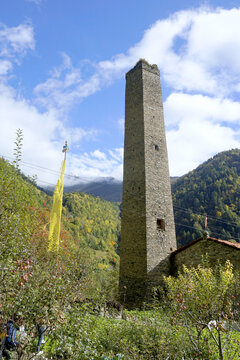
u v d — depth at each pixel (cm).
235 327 818
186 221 5941
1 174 1288
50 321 562
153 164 2284
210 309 751
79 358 674
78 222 8138
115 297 2045
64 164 1470
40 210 1506
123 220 2242
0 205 1008
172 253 2041
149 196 2150
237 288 798
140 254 2005
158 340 854
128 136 2470
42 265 718
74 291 692
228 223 5319
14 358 556
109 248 7638
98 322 953
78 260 830
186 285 881
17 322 534
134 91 2573
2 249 640
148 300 1825
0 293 504
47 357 645
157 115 2500
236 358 687
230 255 1552
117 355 795
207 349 734
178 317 853
